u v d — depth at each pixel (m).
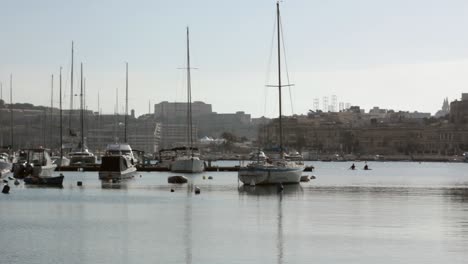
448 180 161.00
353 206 87.62
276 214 78.25
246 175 121.56
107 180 138.12
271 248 56.47
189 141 197.12
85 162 192.62
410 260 52.06
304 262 51.34
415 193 112.31
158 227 67.56
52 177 121.44
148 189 114.94
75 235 62.62
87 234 63.25
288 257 53.06
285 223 70.56
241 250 55.62
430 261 51.72
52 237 61.53
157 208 84.00
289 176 125.31
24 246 57.19
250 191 110.75
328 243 58.66
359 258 52.72
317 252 54.84
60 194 103.75
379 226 68.44
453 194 110.00
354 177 176.88
